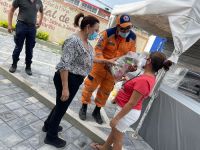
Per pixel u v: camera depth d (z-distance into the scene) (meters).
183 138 3.98
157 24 5.80
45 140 3.55
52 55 9.45
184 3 3.67
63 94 2.99
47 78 6.05
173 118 4.22
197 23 3.67
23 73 5.71
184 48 3.68
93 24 2.97
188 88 5.22
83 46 2.99
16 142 3.39
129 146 4.34
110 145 3.64
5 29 10.91
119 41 4.23
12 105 4.28
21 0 5.05
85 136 4.18
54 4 12.61
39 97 4.80
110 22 6.42
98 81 4.41
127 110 2.96
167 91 4.61
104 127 4.58
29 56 5.60
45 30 12.88
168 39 7.09
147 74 3.03
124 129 3.24
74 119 4.36
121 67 3.80
